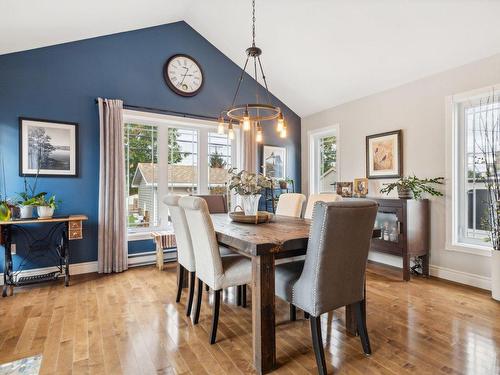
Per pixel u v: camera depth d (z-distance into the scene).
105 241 3.46
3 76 3.08
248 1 3.35
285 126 2.63
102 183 3.45
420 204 3.23
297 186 5.18
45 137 3.26
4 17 2.52
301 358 1.75
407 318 2.24
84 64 3.48
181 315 2.33
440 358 1.72
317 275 1.55
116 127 3.53
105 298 2.68
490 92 2.79
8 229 2.87
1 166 3.07
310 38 3.52
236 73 4.58
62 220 2.96
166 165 4.09
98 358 1.74
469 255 2.98
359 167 4.13
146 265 3.83
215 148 4.47
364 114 4.06
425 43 2.95
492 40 2.65
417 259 3.41
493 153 2.73
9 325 2.16
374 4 2.78
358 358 1.74
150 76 3.88
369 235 1.70
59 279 3.23
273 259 1.67
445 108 3.14
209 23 4.01
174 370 1.63
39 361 1.71
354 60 3.54
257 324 1.63
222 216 3.06
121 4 3.07
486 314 2.30
